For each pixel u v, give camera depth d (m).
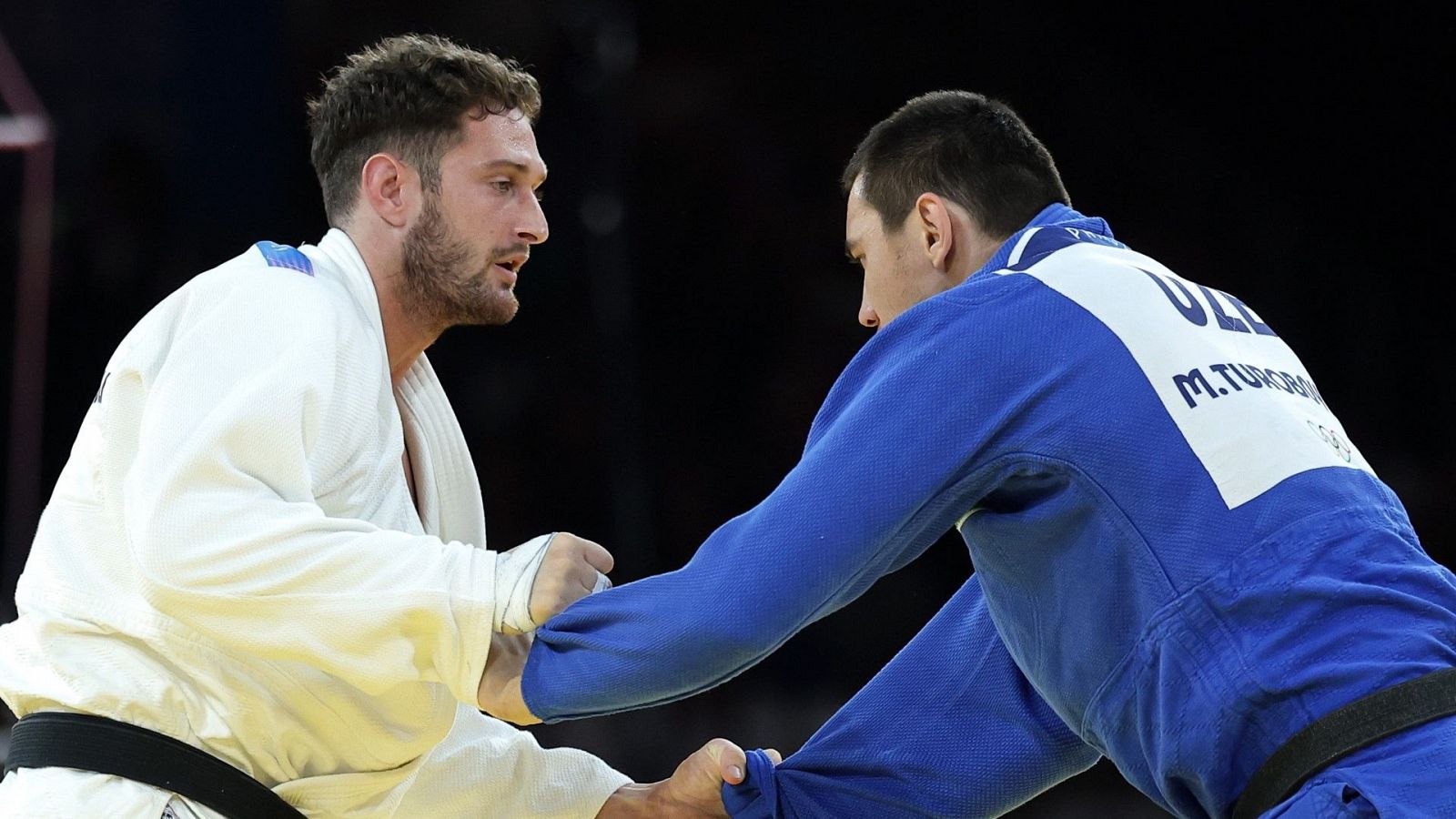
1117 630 6.14
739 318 24.31
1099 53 24.98
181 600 6.33
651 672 6.29
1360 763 5.49
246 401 6.44
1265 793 5.71
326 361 6.73
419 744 7.27
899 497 6.17
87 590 6.81
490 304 7.68
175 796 6.65
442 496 7.81
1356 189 24.75
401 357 7.73
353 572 6.36
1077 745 7.37
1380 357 24.39
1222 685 5.77
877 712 7.59
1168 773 6.01
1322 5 24.42
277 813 6.85
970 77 24.94
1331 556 5.83
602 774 8.05
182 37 21.39
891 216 7.18
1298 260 24.72
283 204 21.83
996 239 7.05
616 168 22.97
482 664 6.50
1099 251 6.65
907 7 24.86
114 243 21.12
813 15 24.67
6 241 20.55
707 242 24.33
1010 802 7.46
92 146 21.12
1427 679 5.55
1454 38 24.14
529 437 23.25
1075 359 6.19
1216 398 6.10
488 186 7.57
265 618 6.35
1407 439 24.14
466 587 6.45
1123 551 6.07
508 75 7.73
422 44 7.71
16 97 20.72
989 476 6.25
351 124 7.61
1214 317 6.54
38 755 6.69
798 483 6.27
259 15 21.62
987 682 7.46
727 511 23.97
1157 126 25.03
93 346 21.03
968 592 7.70
